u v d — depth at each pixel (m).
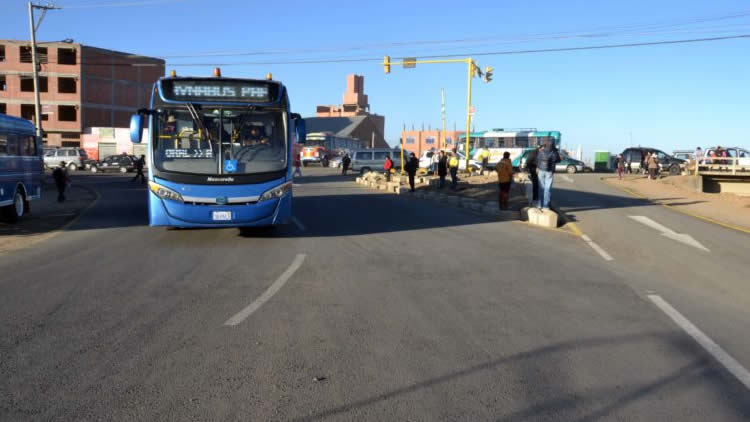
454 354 5.16
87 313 6.42
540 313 6.63
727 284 8.72
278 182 11.36
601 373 4.76
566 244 12.29
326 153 64.94
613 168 52.53
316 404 4.08
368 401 4.14
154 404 4.06
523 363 4.96
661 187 31.58
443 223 15.48
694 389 4.46
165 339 5.51
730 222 17.59
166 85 11.25
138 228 14.48
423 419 3.87
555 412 4.00
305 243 11.77
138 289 7.62
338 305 6.84
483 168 42.06
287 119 11.66
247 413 3.93
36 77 35.41
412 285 7.98
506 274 8.89
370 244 11.69
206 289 7.62
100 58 69.56
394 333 5.76
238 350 5.20
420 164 52.31
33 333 5.68
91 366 4.79
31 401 4.11
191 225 11.20
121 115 72.00
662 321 6.43
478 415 3.94
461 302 7.07
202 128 11.20
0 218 16.09
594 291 7.89
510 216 16.88
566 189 27.19
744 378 4.70
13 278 8.36
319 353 5.14
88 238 12.80
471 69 29.36
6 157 15.77
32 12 35.09
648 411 4.05
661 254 11.36
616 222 16.05
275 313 6.45
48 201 23.80
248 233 13.23
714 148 36.62
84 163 54.00
